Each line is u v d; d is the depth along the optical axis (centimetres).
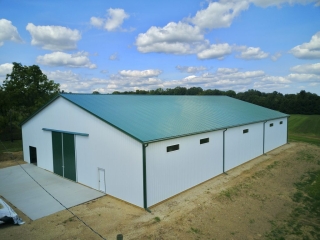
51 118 1780
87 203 1216
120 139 1216
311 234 1015
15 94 3369
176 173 1301
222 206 1205
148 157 1128
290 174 1792
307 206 1286
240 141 1936
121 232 927
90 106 1509
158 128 1326
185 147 1359
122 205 1184
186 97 2639
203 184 1498
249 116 2286
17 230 952
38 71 3756
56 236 902
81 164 1509
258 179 1633
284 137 2888
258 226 1064
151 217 1050
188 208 1149
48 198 1285
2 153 2530
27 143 2139
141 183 1123
